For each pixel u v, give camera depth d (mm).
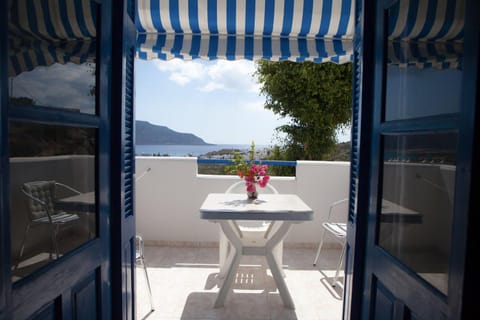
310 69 7426
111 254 1591
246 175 3268
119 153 1571
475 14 817
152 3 2760
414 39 1194
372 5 1574
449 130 952
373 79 1556
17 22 942
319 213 4512
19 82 949
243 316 2846
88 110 1357
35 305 1005
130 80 1772
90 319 1382
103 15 1444
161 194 4480
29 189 1030
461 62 899
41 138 1082
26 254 1015
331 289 3373
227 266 3453
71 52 1223
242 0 2738
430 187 1079
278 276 3021
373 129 1537
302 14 2781
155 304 3027
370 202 1549
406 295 1187
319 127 7555
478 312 820
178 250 4398
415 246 1176
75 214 1292
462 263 835
